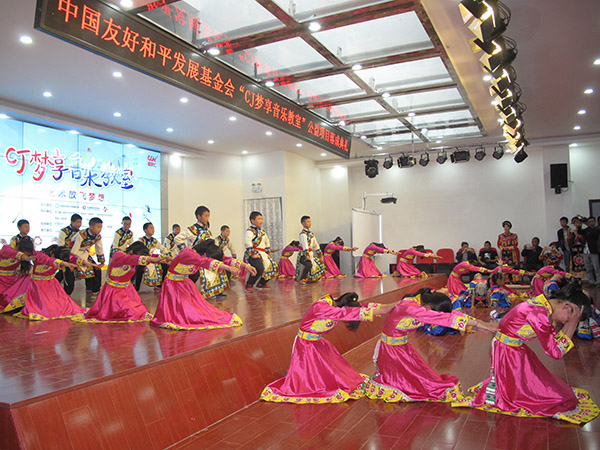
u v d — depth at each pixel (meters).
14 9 4.54
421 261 12.24
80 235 6.46
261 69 5.78
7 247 5.54
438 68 6.40
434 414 3.06
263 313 5.02
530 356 3.05
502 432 2.72
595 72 6.86
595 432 2.68
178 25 4.50
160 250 7.82
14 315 5.32
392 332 3.38
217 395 3.22
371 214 11.84
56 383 2.57
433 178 12.95
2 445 2.22
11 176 7.76
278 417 3.11
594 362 4.38
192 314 4.36
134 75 6.29
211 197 11.55
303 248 8.87
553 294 2.91
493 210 12.32
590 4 4.90
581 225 10.31
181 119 8.55
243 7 4.51
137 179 10.02
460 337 5.75
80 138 8.90
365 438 2.71
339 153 8.23
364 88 6.75
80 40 3.62
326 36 5.25
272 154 11.79
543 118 9.40
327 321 3.45
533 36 5.66
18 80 6.45
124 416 2.64
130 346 3.54
